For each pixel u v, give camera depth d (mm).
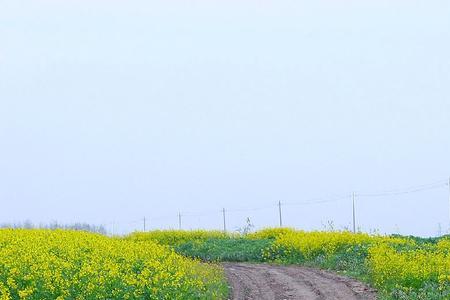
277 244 57625
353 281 39531
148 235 73812
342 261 47812
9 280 29297
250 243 62625
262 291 37312
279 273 45125
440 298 32062
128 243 45688
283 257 55375
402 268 36188
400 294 33375
